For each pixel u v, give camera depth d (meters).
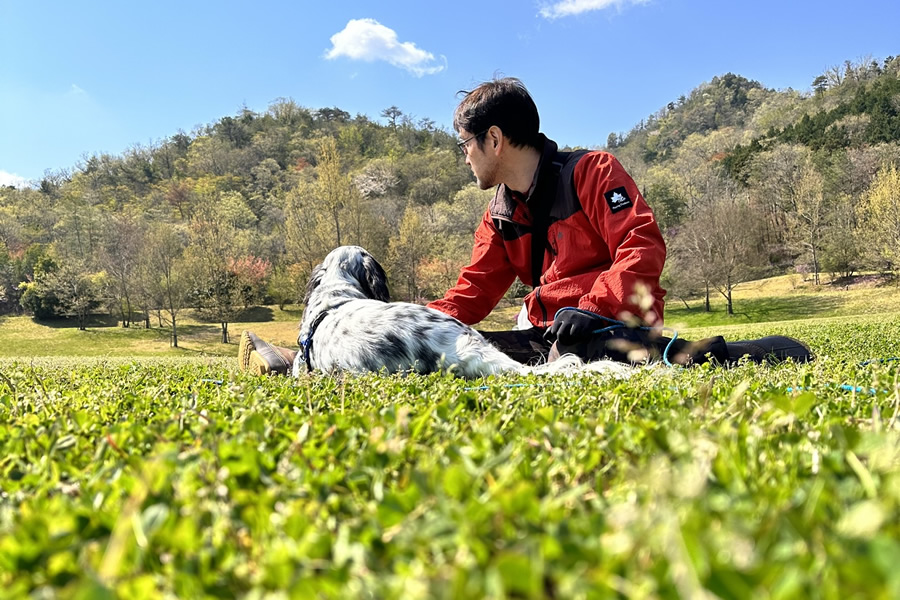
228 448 1.36
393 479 1.36
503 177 4.90
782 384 2.83
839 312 51.56
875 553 0.62
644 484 0.96
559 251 4.90
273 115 155.12
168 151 136.62
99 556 0.84
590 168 4.63
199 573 0.84
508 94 4.71
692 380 3.01
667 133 160.00
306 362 5.16
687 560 0.62
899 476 0.88
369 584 0.74
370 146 143.38
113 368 7.05
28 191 120.25
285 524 0.94
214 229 76.19
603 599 0.63
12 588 0.79
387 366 4.57
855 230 58.44
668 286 60.06
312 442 1.49
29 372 5.38
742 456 1.23
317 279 5.56
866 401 2.20
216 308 56.56
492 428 1.61
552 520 0.96
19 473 1.55
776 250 74.19
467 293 5.60
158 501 1.11
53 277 62.50
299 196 60.94
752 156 86.19
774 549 0.74
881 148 74.38
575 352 4.34
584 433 1.57
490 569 0.66
